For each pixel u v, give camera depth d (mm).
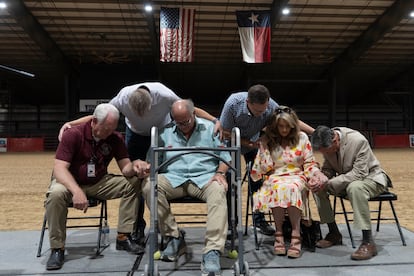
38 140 20469
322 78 21156
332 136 2904
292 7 14266
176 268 2580
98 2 13688
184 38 11945
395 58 19609
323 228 3617
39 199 5488
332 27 16047
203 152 2385
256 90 2789
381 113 25375
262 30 12211
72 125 2984
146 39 16891
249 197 3506
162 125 3154
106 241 3191
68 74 19047
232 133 2621
